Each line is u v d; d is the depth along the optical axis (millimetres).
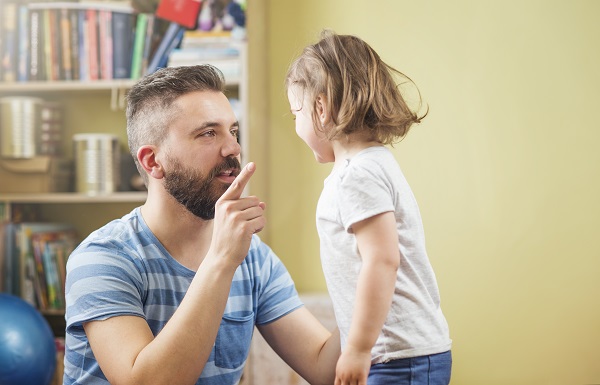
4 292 2818
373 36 3014
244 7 2736
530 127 2953
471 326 2975
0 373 2373
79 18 2828
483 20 2967
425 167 2992
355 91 1399
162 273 1313
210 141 1304
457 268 2980
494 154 2967
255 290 1453
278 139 3045
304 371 1473
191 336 1150
